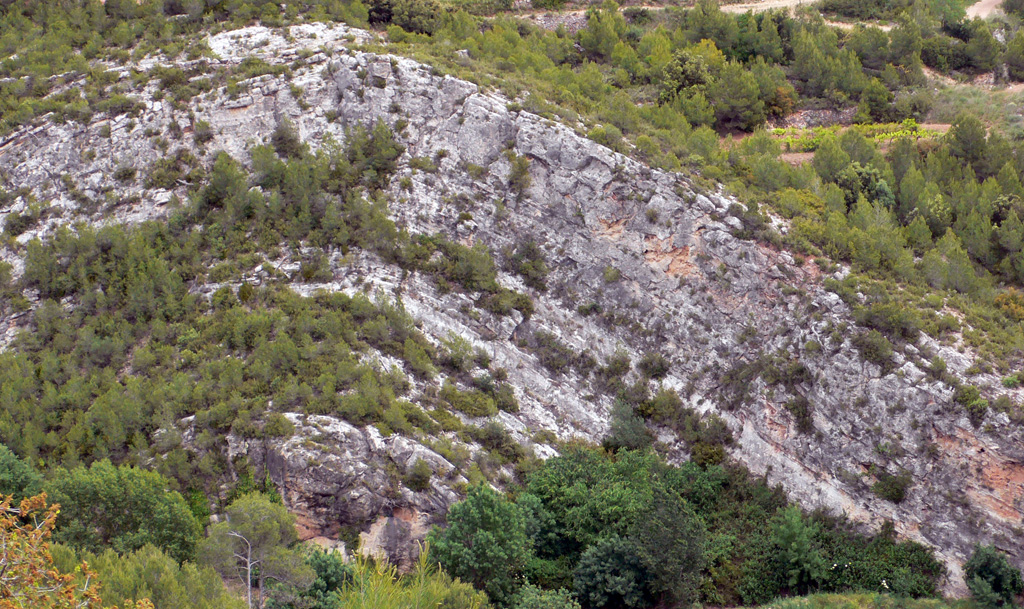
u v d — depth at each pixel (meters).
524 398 49.97
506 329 51.88
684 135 59.00
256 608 35.31
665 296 52.75
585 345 52.41
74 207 57.19
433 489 43.03
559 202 55.06
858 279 49.62
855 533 45.38
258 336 48.06
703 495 46.97
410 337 49.53
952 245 51.78
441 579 29.22
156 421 44.88
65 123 59.72
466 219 54.94
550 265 54.22
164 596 30.77
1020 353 46.06
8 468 40.94
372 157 56.12
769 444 48.56
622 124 58.38
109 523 38.66
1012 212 53.19
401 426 44.28
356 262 52.16
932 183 56.69
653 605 41.47
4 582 21.56
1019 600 41.19
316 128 58.47
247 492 42.62
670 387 51.16
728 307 51.66
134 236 54.03
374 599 25.61
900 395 46.09
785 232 52.34
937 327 47.25
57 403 46.53
